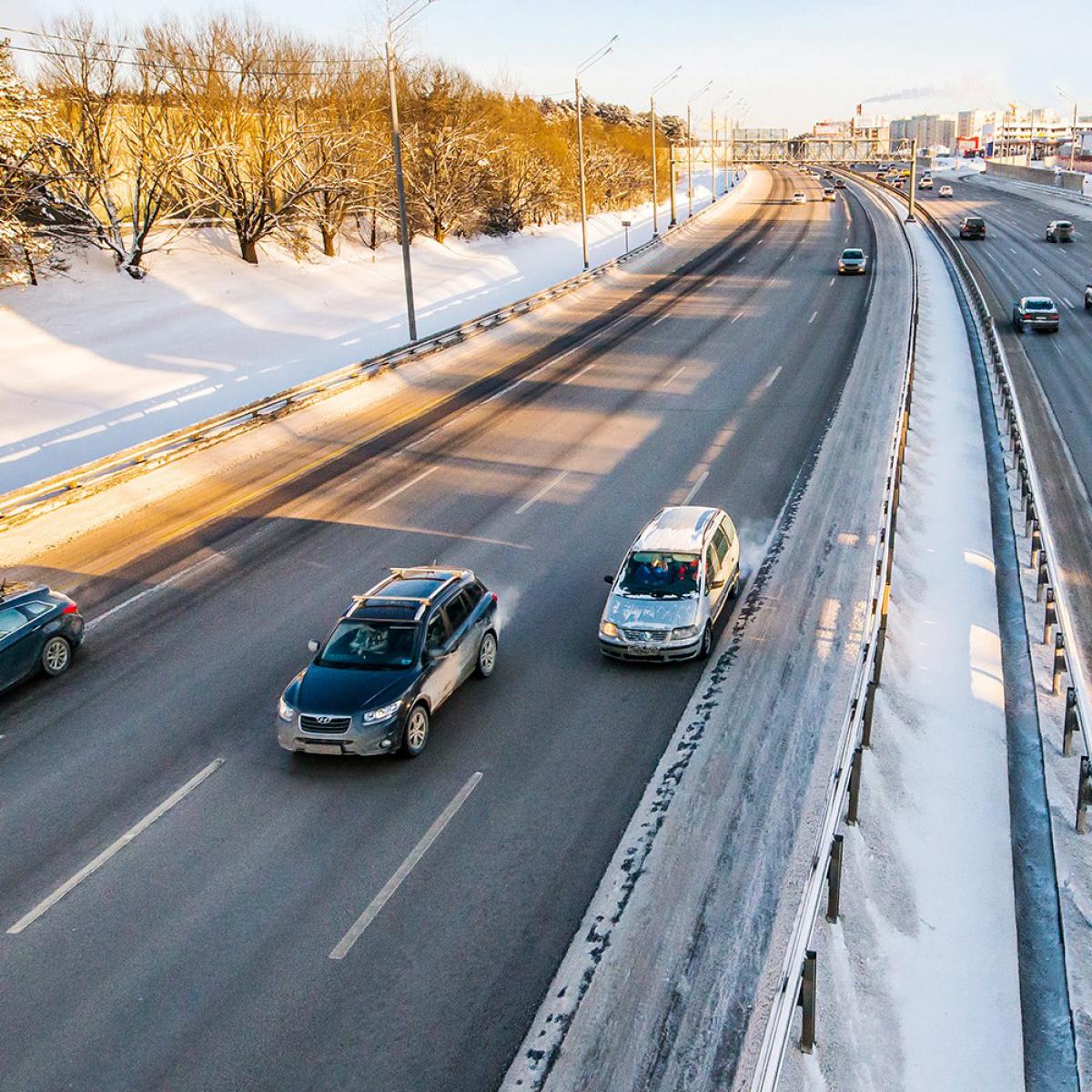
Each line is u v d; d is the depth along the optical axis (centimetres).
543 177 7762
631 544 1836
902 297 4184
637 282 5050
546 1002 818
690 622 1362
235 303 4256
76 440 2680
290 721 1163
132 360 3431
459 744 1216
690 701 1287
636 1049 768
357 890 965
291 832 1062
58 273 4047
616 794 1095
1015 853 999
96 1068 776
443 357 3531
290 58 5072
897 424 2236
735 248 6138
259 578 1764
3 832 1088
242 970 870
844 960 833
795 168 17425
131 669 1461
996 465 2225
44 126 3881
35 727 1312
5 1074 773
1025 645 1421
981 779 1108
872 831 995
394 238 6075
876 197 9788
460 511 2055
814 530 1842
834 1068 732
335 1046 786
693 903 918
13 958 896
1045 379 3009
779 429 2488
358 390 3073
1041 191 10050
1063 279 4931
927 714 1233
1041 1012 809
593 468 2284
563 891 947
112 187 4622
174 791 1151
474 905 934
